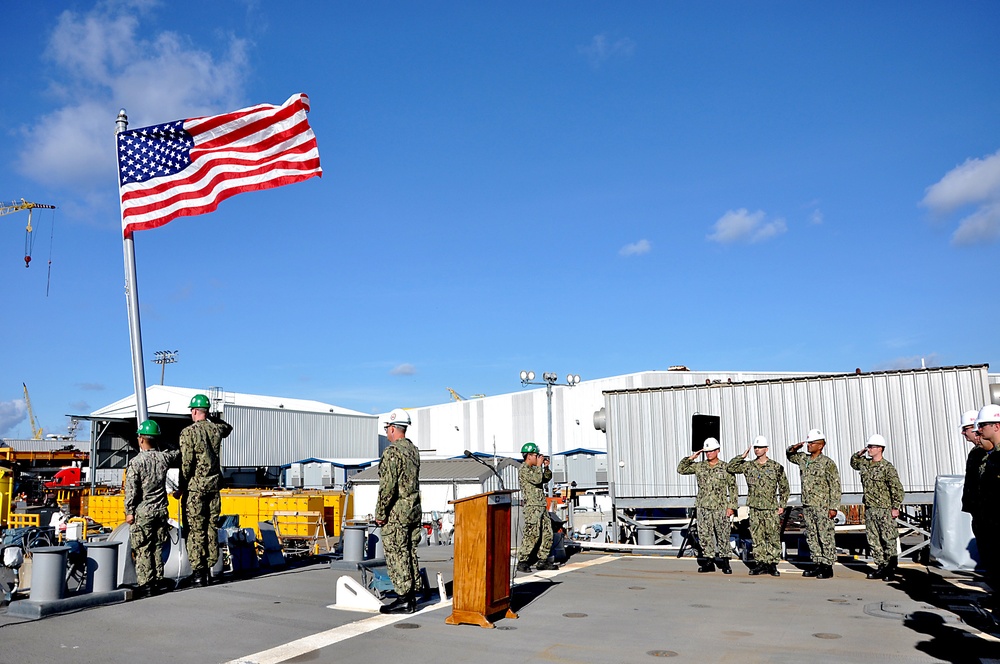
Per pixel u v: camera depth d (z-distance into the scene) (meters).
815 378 15.67
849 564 13.68
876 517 11.47
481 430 62.84
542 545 12.43
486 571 7.86
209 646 6.85
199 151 12.70
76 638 7.05
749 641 7.25
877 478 11.50
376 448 64.44
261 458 54.41
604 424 17.75
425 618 8.16
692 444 16.50
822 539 11.76
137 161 12.38
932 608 8.79
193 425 10.11
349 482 36.50
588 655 6.68
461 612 7.91
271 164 12.89
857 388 15.32
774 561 11.98
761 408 16.06
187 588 9.81
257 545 12.36
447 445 65.12
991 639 7.34
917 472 14.65
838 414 15.40
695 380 53.09
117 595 8.80
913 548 12.88
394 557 8.41
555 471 44.69
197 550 10.00
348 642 7.07
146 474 9.25
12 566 9.15
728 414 16.30
